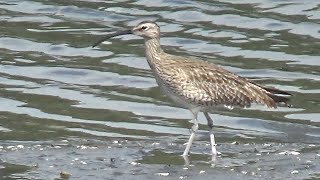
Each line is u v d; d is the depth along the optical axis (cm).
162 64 1639
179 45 2142
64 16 2303
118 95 1919
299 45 2130
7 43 2162
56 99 1889
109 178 1455
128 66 2056
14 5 2359
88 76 2003
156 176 1460
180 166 1512
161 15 2288
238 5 2328
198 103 1625
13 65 2050
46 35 2205
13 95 1900
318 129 1744
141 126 1767
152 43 1659
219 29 2211
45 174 1476
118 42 2180
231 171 1482
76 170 1492
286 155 1564
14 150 1595
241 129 1762
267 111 1842
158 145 1641
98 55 2108
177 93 1633
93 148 1612
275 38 2169
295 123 1780
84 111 1833
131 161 1536
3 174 1477
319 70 2017
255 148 1617
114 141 1670
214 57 2088
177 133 1738
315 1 2320
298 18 2253
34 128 1736
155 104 1873
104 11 2319
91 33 2209
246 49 2119
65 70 2025
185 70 1625
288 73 2003
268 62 2059
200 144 1655
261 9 2300
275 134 1730
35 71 2022
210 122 1633
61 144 1642
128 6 2342
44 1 2378
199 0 2362
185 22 2253
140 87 1961
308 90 1922
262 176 1457
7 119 1781
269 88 1664
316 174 1465
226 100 1630
